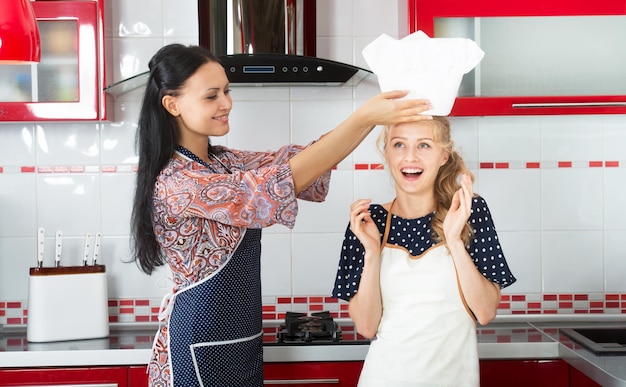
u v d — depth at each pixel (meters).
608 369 2.16
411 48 1.79
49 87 2.68
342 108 2.95
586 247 2.97
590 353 2.37
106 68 2.78
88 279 2.71
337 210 2.96
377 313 2.05
